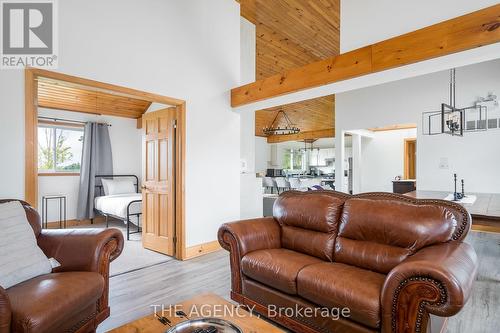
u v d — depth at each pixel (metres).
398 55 2.64
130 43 3.28
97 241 2.09
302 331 2.00
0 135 2.41
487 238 4.62
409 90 5.68
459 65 2.68
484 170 4.95
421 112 5.55
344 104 6.56
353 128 6.43
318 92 3.52
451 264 1.48
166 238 3.90
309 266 2.10
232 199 4.43
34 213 2.23
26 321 1.39
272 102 4.04
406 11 2.82
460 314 2.29
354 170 8.02
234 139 4.48
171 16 3.69
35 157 2.59
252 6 4.76
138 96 3.35
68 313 1.62
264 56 6.32
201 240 3.96
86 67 2.92
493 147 4.87
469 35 2.29
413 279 1.47
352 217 2.32
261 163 12.96
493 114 4.86
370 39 3.08
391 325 1.55
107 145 6.34
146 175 4.29
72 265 2.04
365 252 2.16
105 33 3.07
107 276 2.15
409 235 2.01
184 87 3.80
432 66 2.69
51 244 2.11
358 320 1.68
